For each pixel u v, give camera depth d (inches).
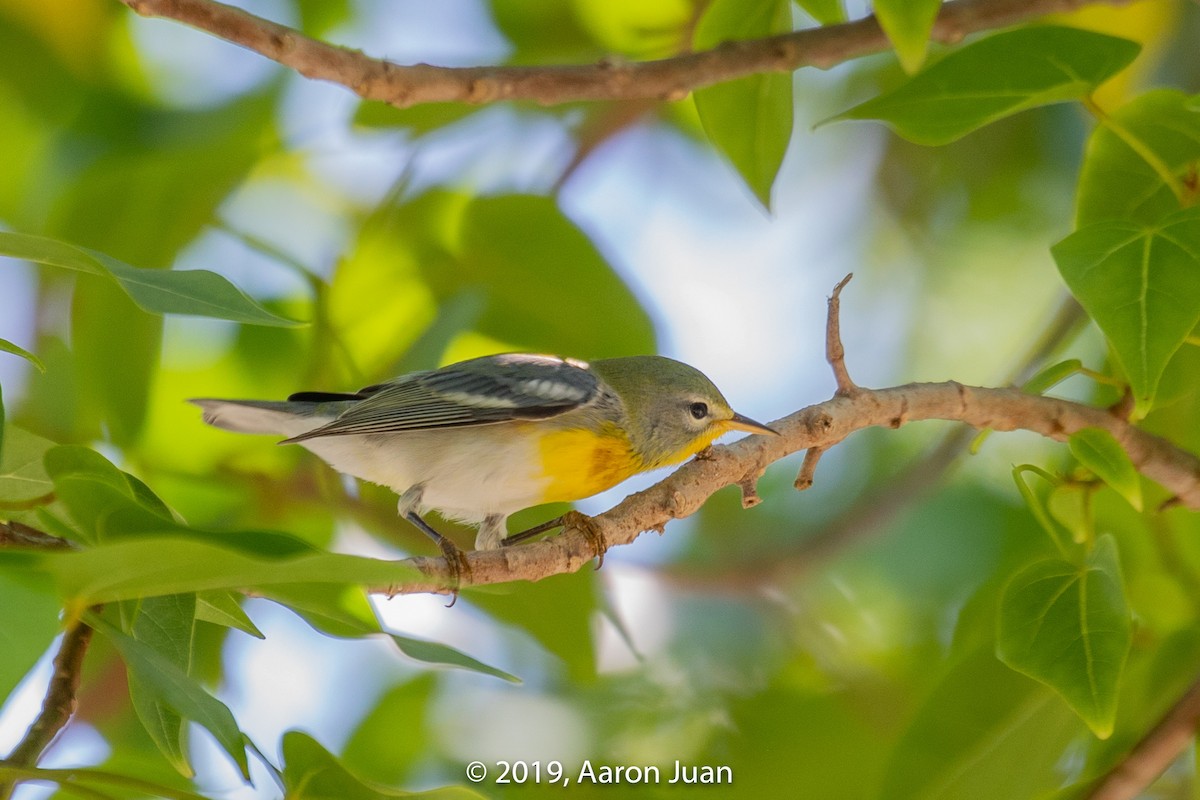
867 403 299.1
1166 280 229.0
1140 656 316.8
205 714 207.3
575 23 485.7
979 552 498.0
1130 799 289.9
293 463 465.7
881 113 264.2
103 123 459.5
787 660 506.3
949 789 302.4
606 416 394.6
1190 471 297.4
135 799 287.4
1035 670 256.8
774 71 310.5
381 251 464.8
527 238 443.8
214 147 429.7
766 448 300.5
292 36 268.1
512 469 383.6
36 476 263.4
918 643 495.5
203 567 180.1
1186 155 276.7
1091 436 293.0
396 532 466.0
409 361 431.2
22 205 463.5
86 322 423.5
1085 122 540.7
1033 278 551.8
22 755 221.0
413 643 231.9
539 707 488.4
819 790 465.7
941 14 313.3
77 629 236.5
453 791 226.4
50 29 452.1
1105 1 308.5
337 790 226.5
